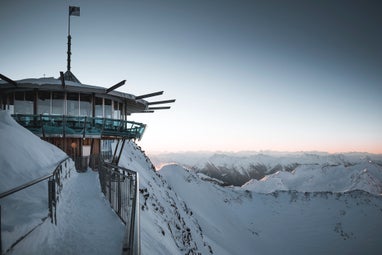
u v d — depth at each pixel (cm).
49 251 550
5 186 668
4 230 458
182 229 2955
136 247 360
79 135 1841
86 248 590
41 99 1920
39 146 1248
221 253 5991
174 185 14625
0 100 2023
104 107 2175
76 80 2659
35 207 648
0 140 876
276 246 13800
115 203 895
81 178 1569
